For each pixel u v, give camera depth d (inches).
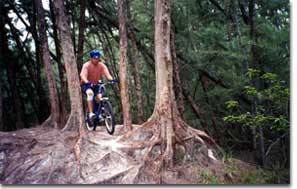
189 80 518.0
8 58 574.6
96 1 557.6
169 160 282.2
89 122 357.7
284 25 467.2
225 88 482.9
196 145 308.7
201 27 486.6
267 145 415.2
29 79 634.2
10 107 645.3
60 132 329.7
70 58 329.1
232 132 538.6
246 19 485.1
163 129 294.7
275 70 423.5
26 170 272.2
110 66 652.1
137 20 520.7
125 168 267.1
